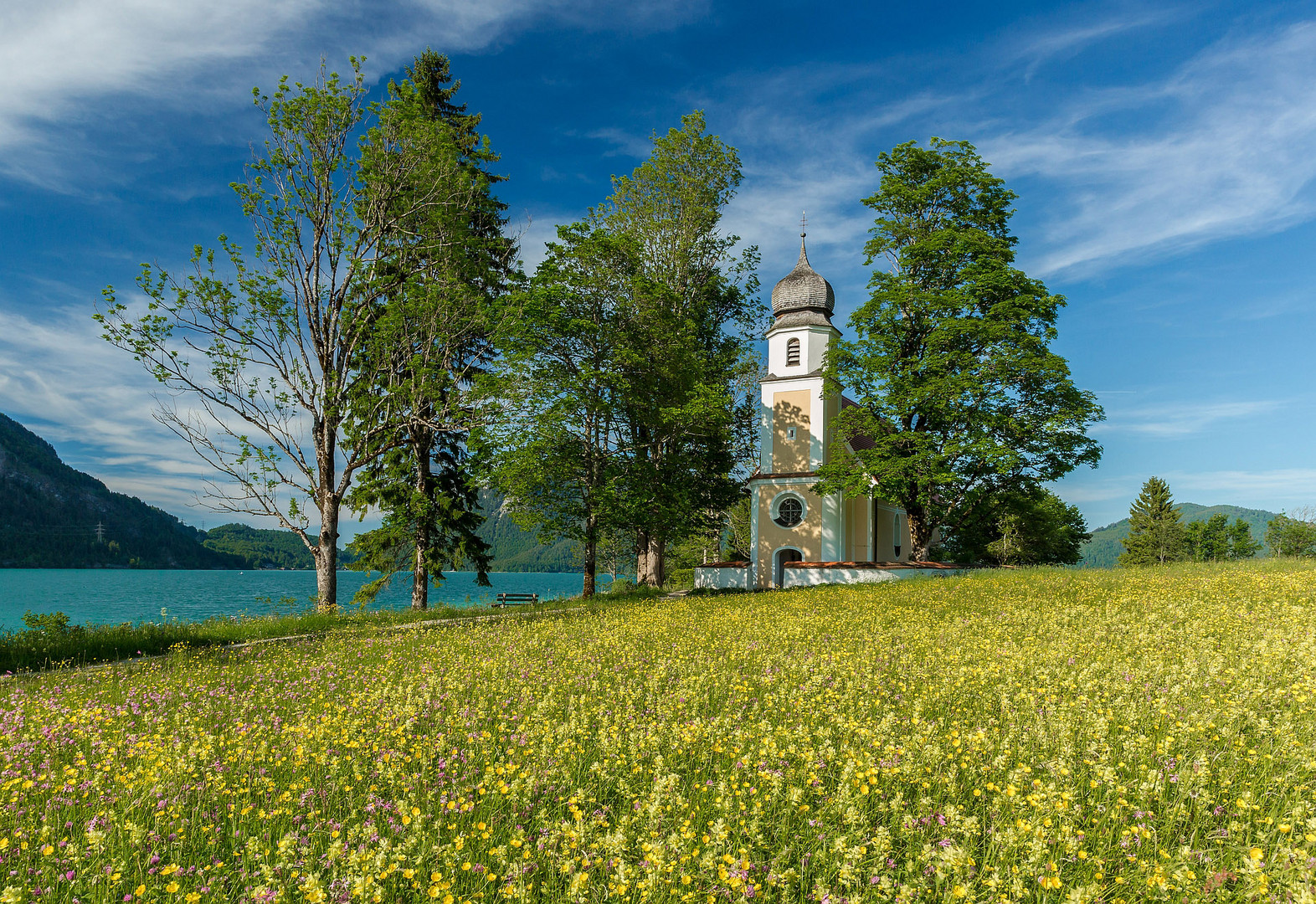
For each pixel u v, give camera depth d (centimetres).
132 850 409
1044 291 2980
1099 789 475
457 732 655
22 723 740
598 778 521
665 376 2991
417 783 505
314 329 2511
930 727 587
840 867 364
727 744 590
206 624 1989
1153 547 8881
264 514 2358
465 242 2702
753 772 518
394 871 375
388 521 2897
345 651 1339
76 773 543
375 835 420
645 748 569
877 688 779
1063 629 1170
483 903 363
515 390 2606
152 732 711
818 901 359
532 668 994
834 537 3375
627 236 3009
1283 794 450
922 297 2981
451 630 1630
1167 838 411
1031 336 2820
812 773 499
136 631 1702
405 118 2620
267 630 1852
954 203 3219
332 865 381
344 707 761
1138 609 1413
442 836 431
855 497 3181
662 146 3344
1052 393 2927
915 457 2842
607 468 2808
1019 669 836
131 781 507
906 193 3152
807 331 3616
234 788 509
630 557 5416
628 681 889
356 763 539
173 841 429
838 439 3309
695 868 380
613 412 2870
